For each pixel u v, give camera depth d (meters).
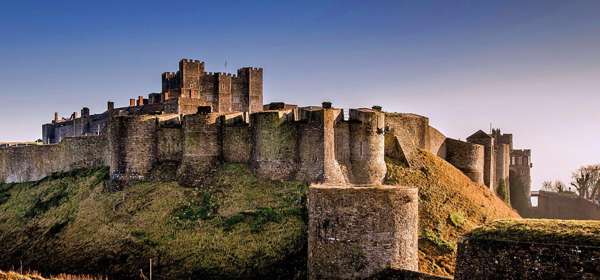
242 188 55.34
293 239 46.62
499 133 111.00
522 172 109.75
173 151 62.34
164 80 112.25
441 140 70.81
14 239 61.09
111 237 52.81
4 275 39.31
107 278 44.88
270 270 43.78
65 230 57.62
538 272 23.56
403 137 65.06
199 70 105.00
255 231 48.53
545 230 24.84
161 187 58.44
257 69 111.75
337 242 32.41
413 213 33.31
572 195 96.56
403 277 31.03
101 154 73.69
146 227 52.50
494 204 62.53
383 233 32.06
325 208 32.94
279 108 67.06
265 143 56.78
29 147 86.62
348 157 58.16
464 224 53.44
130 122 62.12
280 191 53.81
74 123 122.88
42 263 52.53
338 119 58.31
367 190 32.28
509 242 24.67
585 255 22.61
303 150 55.34
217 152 60.34
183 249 48.09
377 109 66.69
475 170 70.06
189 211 53.31
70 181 71.56
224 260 45.81
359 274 31.91
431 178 60.59
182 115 64.94
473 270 25.48
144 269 46.75
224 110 107.00
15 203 73.75
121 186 61.47
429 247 48.72
